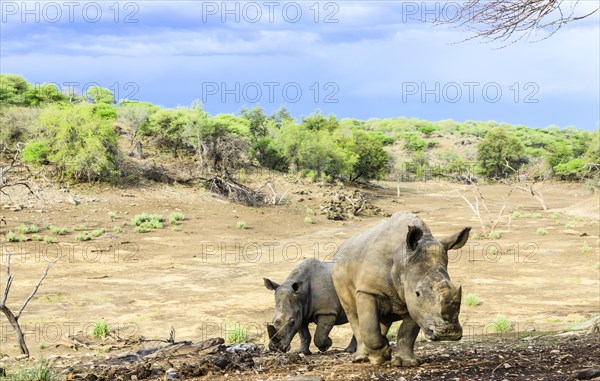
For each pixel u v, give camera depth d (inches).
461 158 5866.1
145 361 372.8
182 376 319.6
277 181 3085.6
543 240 1774.1
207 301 1054.4
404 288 271.3
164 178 2682.1
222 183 2669.8
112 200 2327.8
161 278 1294.3
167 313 957.8
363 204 2640.3
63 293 1123.3
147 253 1616.6
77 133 2492.6
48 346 722.8
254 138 3533.5
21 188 2262.6
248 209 2458.2
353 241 315.6
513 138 5128.0
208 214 2293.3
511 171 5054.1
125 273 1352.1
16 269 1362.0
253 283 1232.8
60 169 2500.0
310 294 500.4
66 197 2273.6
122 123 3518.7
